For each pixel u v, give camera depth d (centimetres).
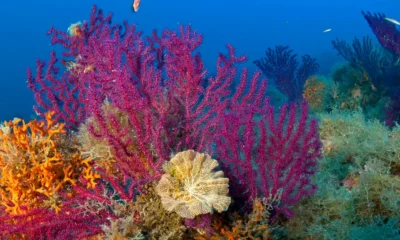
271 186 92
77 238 89
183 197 85
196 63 99
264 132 86
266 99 93
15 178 92
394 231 93
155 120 95
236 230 85
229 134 89
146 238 86
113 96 93
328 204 99
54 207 93
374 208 102
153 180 90
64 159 98
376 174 103
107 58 97
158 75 93
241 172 93
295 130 90
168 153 96
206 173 86
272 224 92
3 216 90
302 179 89
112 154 94
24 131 96
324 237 94
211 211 81
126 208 90
